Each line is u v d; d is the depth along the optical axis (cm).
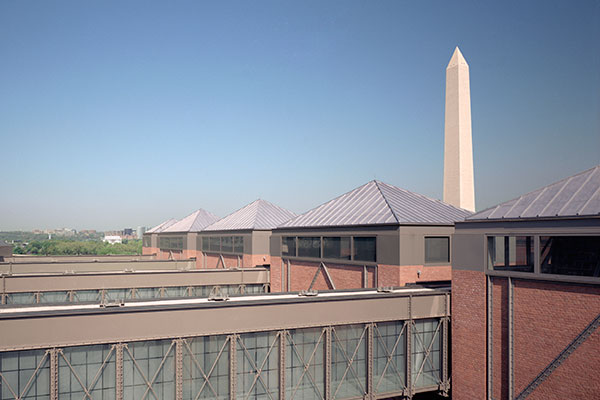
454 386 2591
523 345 2252
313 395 2372
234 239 5569
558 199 2217
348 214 3672
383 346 2545
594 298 1975
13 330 1845
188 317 2112
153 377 2067
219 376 2183
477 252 2480
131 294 3959
